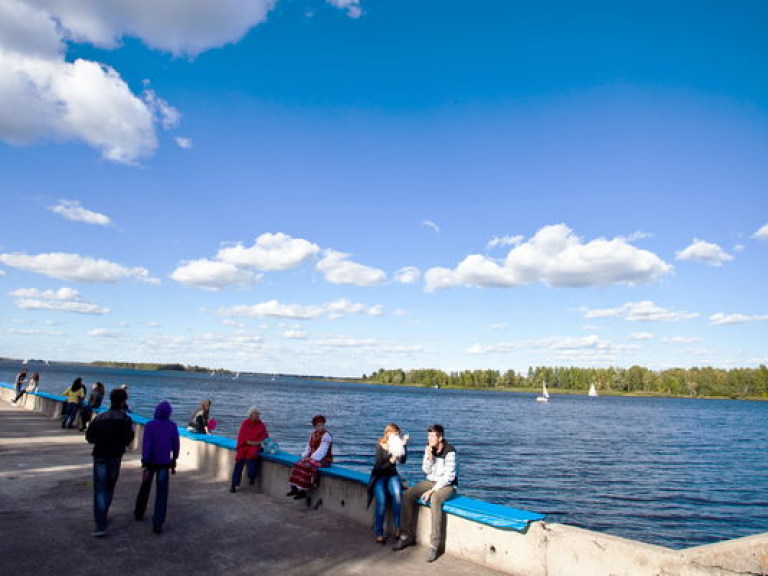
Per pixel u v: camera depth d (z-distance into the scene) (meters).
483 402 130.62
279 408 65.00
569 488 21.67
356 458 26.53
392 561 5.96
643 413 97.56
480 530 5.98
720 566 4.37
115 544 5.98
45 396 20.42
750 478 26.06
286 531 6.86
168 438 6.71
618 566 4.81
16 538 5.95
